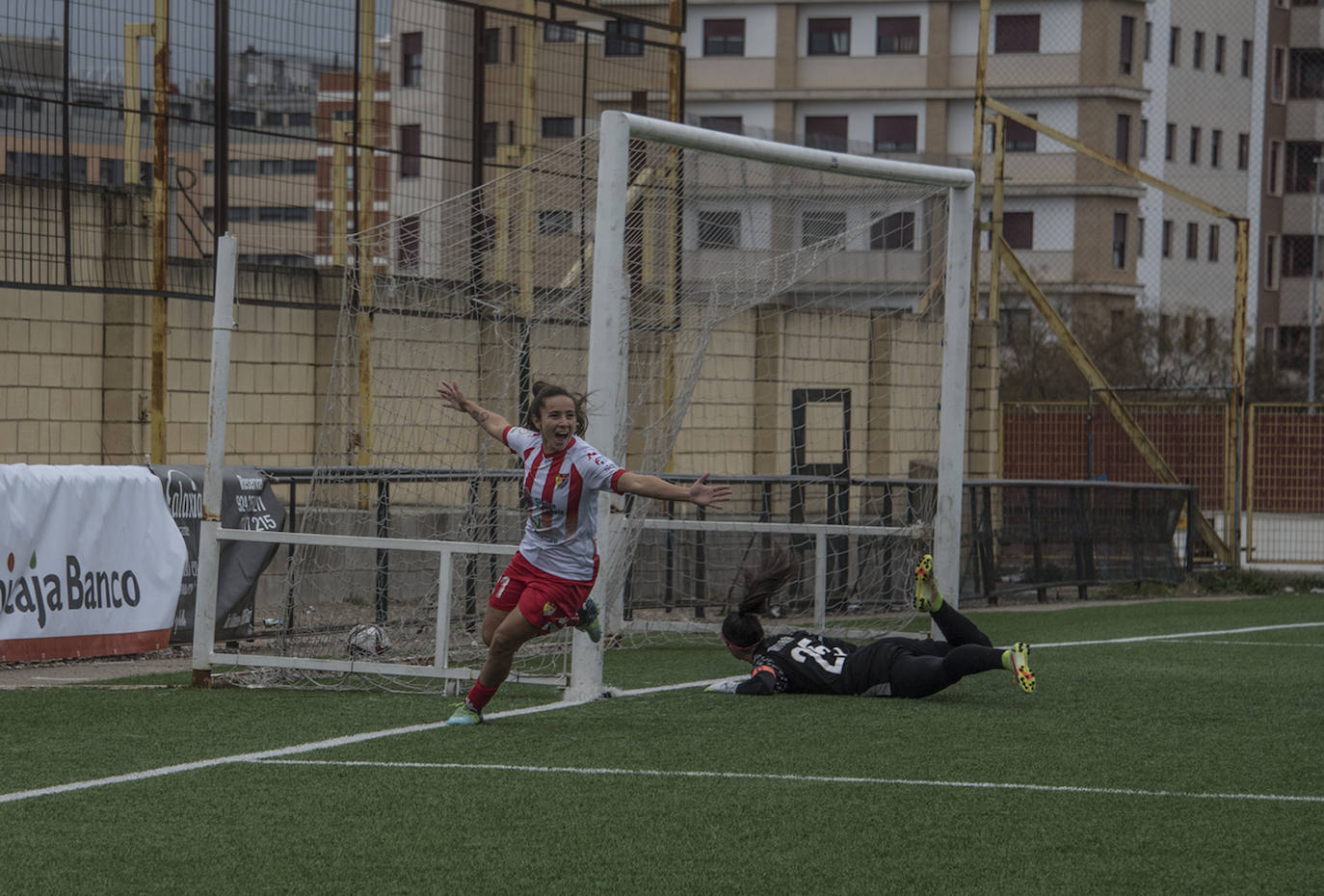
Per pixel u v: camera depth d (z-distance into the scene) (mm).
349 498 16797
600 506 13867
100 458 21391
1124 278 96688
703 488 11273
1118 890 7742
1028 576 25750
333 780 10062
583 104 25531
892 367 20359
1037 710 13242
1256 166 104312
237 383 22344
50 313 20812
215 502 14234
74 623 15789
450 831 8750
